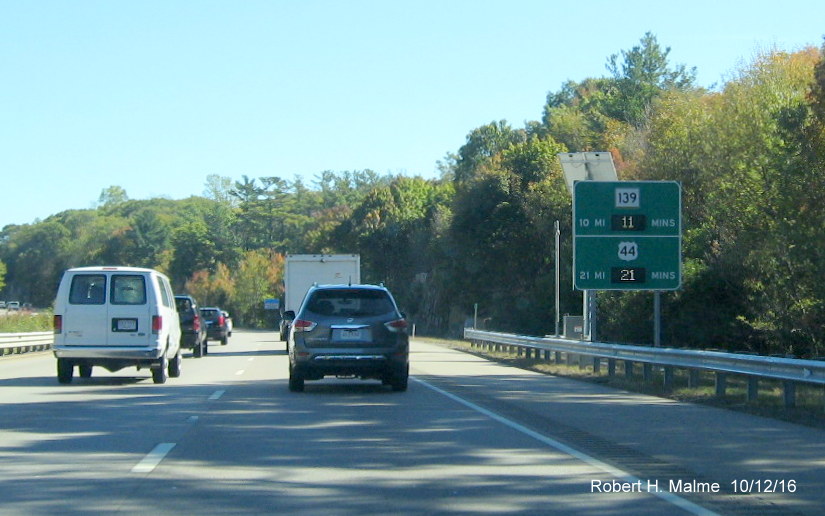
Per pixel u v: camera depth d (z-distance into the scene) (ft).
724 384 57.47
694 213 126.41
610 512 26.73
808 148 93.61
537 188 179.11
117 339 66.18
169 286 74.79
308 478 31.63
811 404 52.08
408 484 30.63
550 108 310.45
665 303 120.16
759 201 104.06
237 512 26.81
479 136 296.30
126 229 408.67
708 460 34.96
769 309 104.88
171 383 69.97
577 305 158.51
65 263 406.82
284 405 53.62
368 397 58.44
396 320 60.39
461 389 64.49
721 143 118.62
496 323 183.62
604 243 79.05
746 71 122.52
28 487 30.14
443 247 202.08
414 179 287.89
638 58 259.19
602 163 88.07
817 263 94.27
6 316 164.76
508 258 187.21
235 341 165.68
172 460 35.01
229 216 437.99
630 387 65.16
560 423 45.60
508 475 32.07
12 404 54.19
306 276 124.77
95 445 38.55
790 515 26.40
